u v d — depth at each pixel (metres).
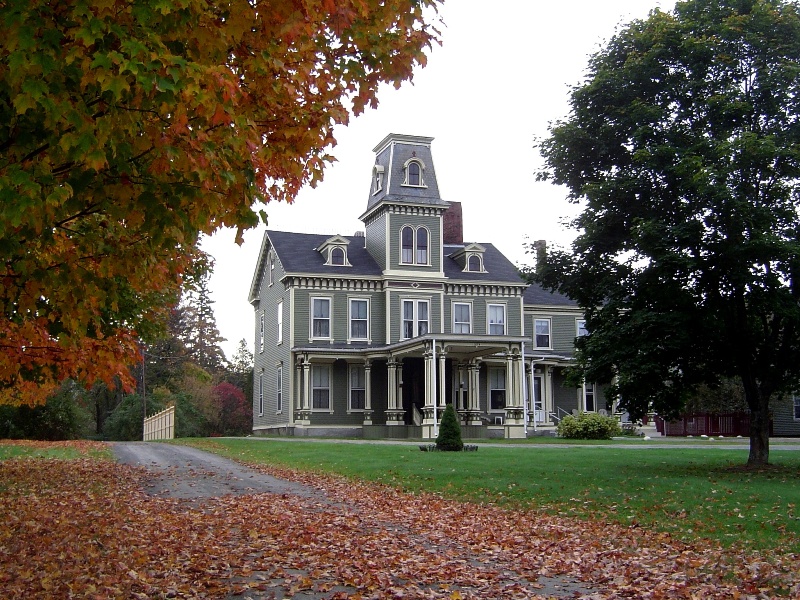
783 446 30.66
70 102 5.08
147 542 10.09
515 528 12.34
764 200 18.69
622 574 8.93
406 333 42.44
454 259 46.44
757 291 18.17
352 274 42.22
